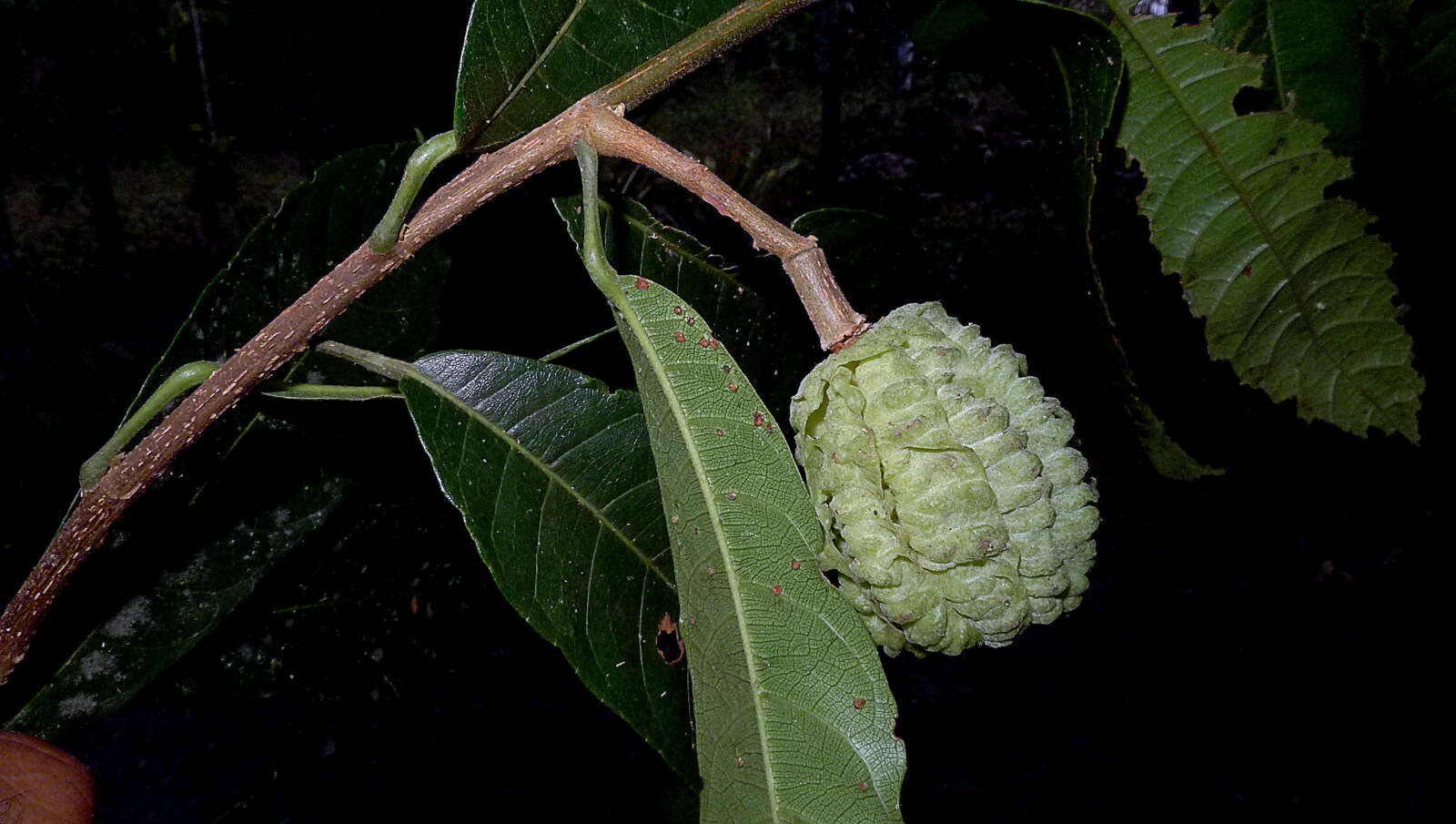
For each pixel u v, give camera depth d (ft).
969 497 0.51
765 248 0.52
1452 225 0.79
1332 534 2.64
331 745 1.87
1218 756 2.05
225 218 4.50
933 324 0.57
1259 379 0.74
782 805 0.47
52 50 3.67
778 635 0.48
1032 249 4.21
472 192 0.48
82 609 0.64
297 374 0.70
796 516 0.47
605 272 0.47
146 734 1.87
